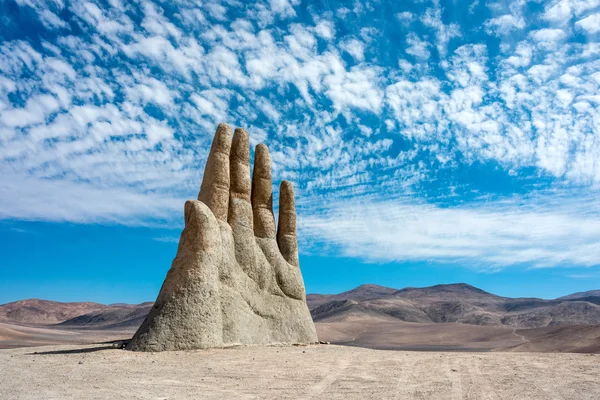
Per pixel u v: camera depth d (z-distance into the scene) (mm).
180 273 20875
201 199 24562
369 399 11250
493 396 11477
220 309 21328
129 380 13633
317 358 18562
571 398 11195
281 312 25156
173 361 17125
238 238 24625
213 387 12758
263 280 24984
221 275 22266
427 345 63625
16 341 50250
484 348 55156
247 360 17641
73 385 12844
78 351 20750
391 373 14945
